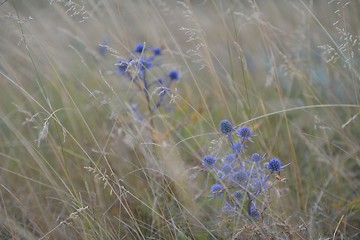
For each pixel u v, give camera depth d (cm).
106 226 334
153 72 462
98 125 436
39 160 355
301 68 468
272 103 471
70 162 396
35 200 374
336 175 378
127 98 464
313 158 411
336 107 460
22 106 455
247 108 414
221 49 544
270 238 298
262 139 385
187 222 327
